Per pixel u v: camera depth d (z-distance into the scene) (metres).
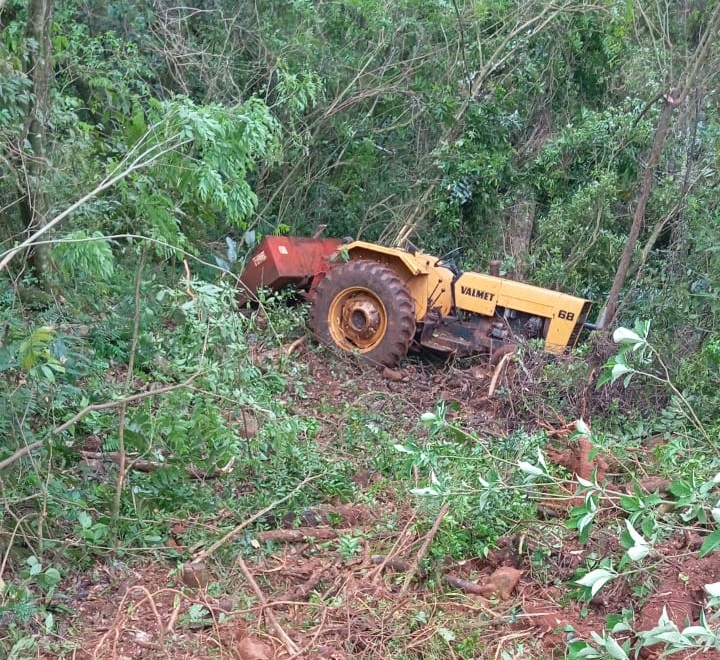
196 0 10.88
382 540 4.29
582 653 2.89
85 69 8.39
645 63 10.70
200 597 3.65
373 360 7.66
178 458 4.39
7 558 3.66
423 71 11.02
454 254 11.23
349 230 11.19
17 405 4.16
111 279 6.41
